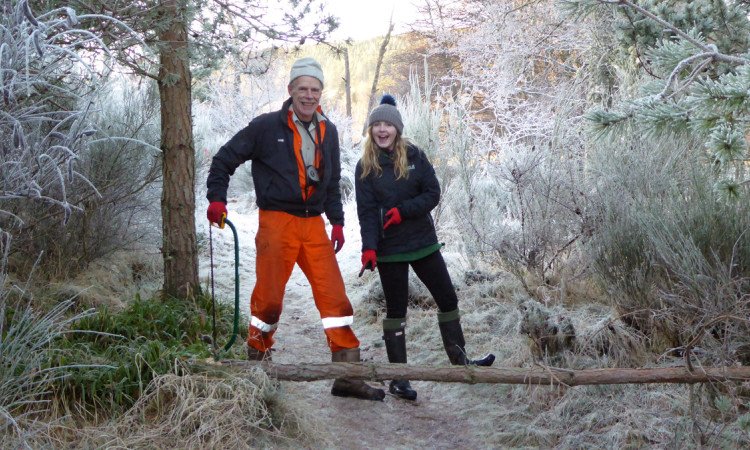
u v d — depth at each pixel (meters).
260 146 3.45
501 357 4.05
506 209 6.62
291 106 3.49
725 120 2.29
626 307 3.89
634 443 2.83
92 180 4.86
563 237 5.15
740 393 3.01
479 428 3.27
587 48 8.79
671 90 3.13
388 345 3.76
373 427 3.28
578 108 7.22
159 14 4.14
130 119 5.51
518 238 5.20
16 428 2.46
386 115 3.70
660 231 3.67
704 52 2.59
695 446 2.70
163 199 4.67
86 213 4.81
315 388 3.77
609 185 4.50
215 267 6.89
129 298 4.90
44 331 3.02
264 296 3.45
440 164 6.80
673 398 3.13
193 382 2.94
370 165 3.76
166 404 2.91
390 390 3.71
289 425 3.08
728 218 3.52
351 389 3.60
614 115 2.65
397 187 3.73
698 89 2.26
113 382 2.92
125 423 2.72
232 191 13.66
